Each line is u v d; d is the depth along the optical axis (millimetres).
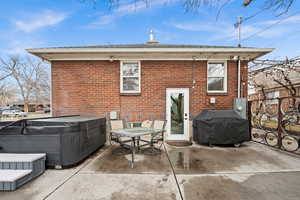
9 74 25266
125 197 2223
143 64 5883
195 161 3572
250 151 4324
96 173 2971
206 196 2238
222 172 2994
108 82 5852
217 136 4645
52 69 5812
